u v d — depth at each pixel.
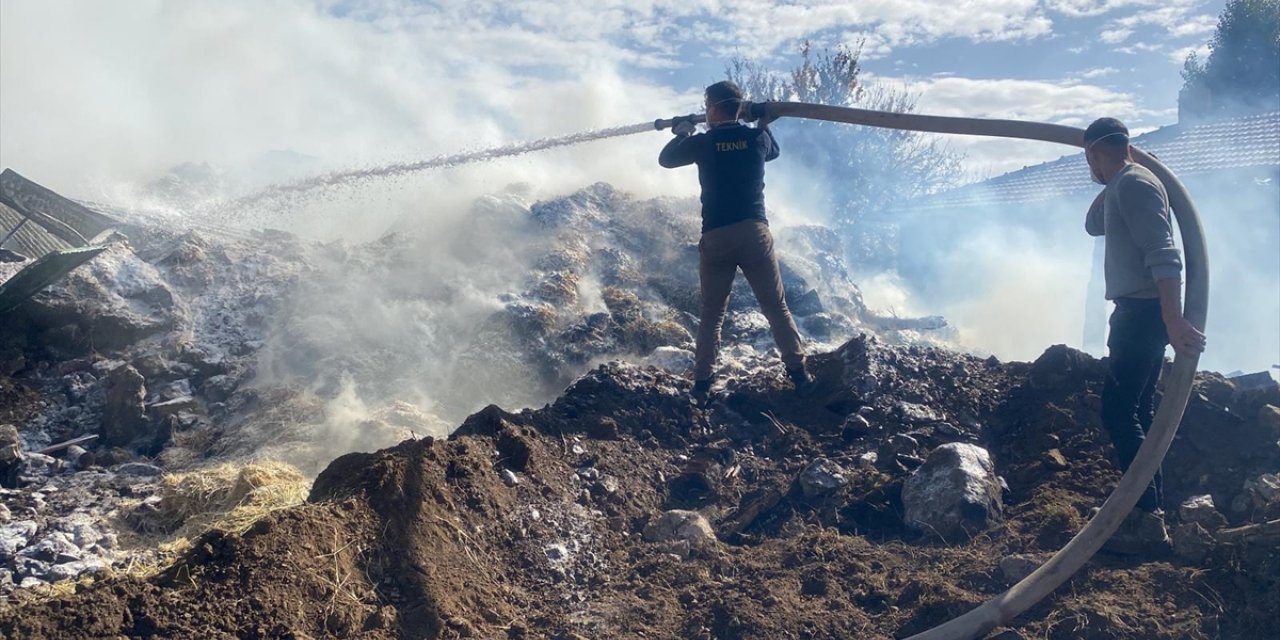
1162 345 4.85
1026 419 6.43
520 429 5.98
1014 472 5.92
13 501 6.56
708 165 6.57
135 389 7.80
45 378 8.12
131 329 8.58
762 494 6.01
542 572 5.08
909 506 5.51
